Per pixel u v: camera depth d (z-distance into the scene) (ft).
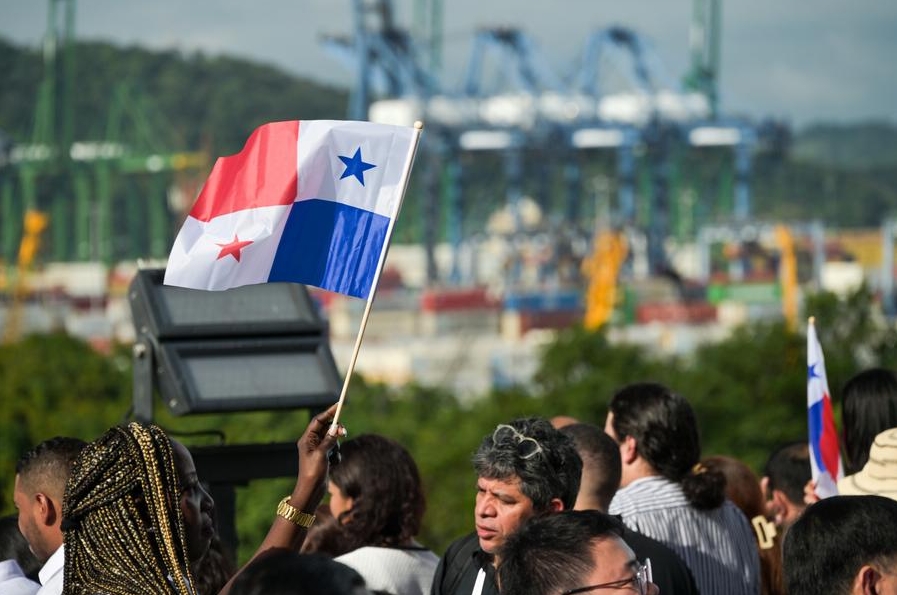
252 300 71.87
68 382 616.80
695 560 61.21
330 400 70.28
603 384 524.93
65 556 42.73
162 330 69.62
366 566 59.57
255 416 320.50
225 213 54.29
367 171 53.78
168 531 41.98
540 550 39.06
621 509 61.72
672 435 62.34
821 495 65.87
